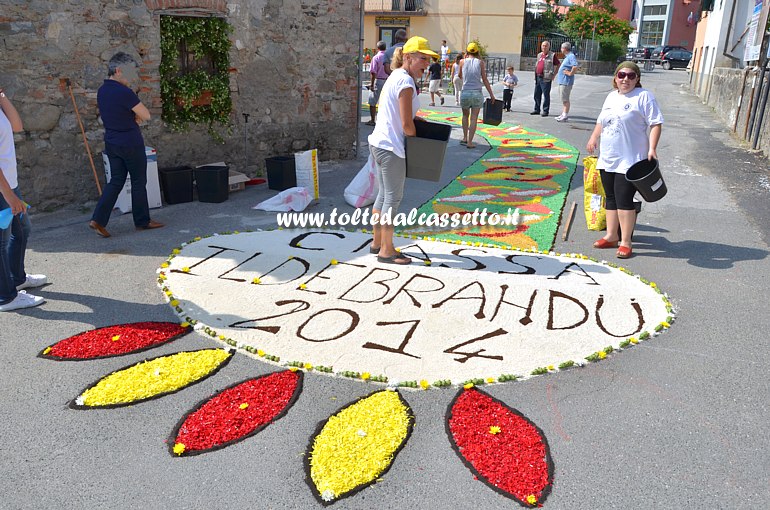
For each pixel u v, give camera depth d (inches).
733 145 475.5
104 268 209.8
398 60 216.2
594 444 120.6
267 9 339.0
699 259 225.9
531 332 165.2
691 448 120.1
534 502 104.3
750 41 538.0
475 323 169.9
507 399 135.0
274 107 357.1
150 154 279.0
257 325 167.3
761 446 121.2
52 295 187.0
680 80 1338.6
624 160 216.1
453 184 340.8
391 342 158.7
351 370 144.8
